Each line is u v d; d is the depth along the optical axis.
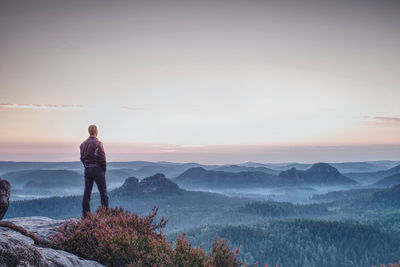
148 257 5.68
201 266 5.91
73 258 4.62
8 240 3.46
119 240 5.76
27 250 3.54
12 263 3.16
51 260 3.94
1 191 5.98
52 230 6.79
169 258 5.76
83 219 7.23
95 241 5.97
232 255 6.29
